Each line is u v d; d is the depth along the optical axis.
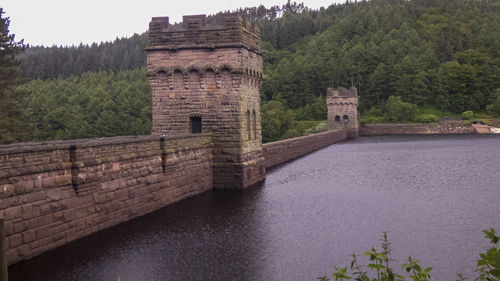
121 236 20.97
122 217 23.19
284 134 142.12
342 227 23.48
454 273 16.38
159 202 26.95
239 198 31.14
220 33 33.56
